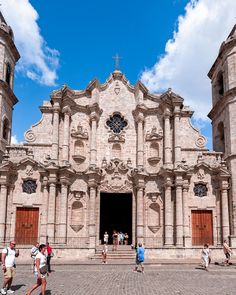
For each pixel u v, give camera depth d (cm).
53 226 3644
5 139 4119
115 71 4341
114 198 4650
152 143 4131
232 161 3822
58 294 1628
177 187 3788
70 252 3450
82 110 4159
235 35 4066
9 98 4172
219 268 2758
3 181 3650
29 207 3744
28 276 2266
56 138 3909
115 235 3728
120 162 4034
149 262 3097
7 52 4166
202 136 4084
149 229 3872
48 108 4053
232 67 4028
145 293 1670
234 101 3934
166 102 4066
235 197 3738
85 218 3853
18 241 3650
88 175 3875
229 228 3750
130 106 4262
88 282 2017
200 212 3875
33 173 3806
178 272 2512
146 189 3972
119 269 2680
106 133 4159
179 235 3666
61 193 3759
